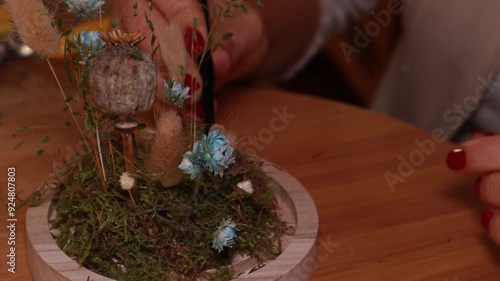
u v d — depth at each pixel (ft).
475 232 1.64
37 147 1.86
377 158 1.90
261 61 2.27
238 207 1.44
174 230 1.39
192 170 1.31
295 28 2.46
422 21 2.37
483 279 1.50
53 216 1.53
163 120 1.33
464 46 2.25
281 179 1.62
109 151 1.45
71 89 2.12
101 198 1.41
